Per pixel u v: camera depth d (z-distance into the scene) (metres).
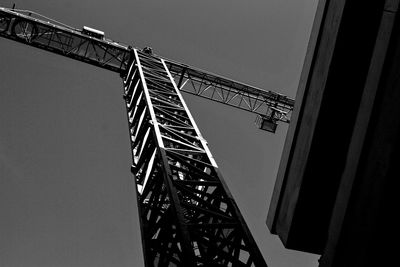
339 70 6.13
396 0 4.83
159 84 16.14
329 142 6.30
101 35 20.91
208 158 11.15
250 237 7.86
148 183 10.29
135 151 12.79
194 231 7.78
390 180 4.35
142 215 9.52
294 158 6.97
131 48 20.67
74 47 20.72
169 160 11.81
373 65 5.10
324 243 6.55
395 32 4.72
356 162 5.01
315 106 6.47
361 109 5.21
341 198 5.28
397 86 4.51
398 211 4.36
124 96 17.50
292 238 6.57
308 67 7.04
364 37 6.02
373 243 4.47
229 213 9.66
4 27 20.94
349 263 4.87
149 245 8.40
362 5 5.96
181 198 9.34
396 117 4.39
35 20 20.03
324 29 6.71
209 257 7.36
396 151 4.31
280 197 7.19
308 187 6.39
